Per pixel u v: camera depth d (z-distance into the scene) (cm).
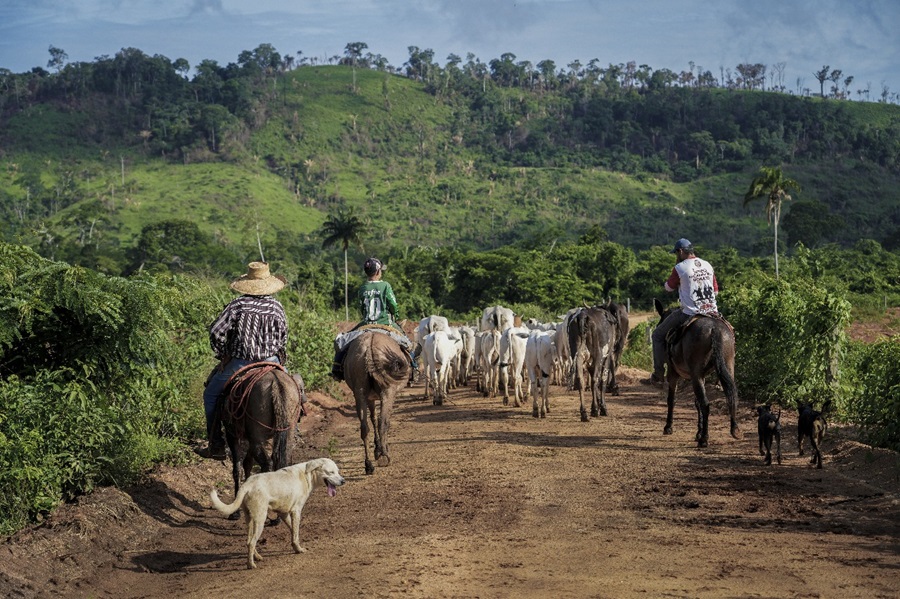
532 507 967
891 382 1245
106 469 1039
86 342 1054
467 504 997
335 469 856
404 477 1179
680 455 1265
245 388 932
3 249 1005
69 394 992
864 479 1058
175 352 1310
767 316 1770
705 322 1330
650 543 794
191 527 984
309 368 2159
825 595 630
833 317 1581
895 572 683
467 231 19675
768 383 1767
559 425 1617
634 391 2227
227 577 775
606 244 9231
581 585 670
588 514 923
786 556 737
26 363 1051
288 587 714
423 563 750
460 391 2434
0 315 966
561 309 7969
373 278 1312
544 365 1733
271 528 962
